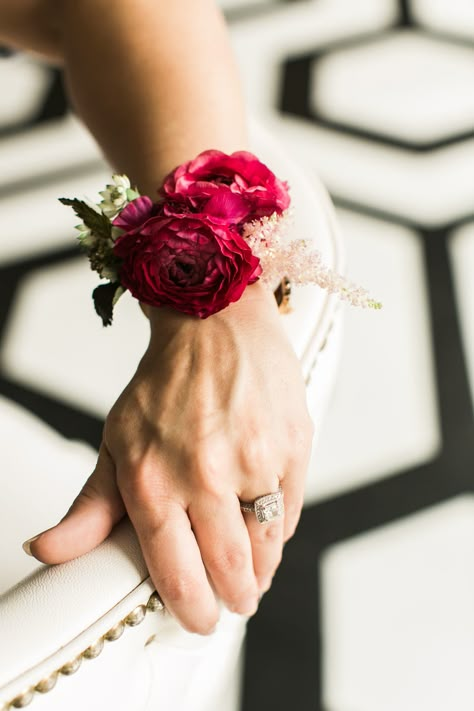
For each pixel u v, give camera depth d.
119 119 0.61
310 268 0.55
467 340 1.12
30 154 1.36
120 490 0.53
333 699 0.84
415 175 1.32
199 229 0.53
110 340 1.11
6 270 1.21
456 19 1.62
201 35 0.61
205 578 0.52
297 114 1.42
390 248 1.22
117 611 0.49
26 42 0.66
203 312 0.54
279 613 0.89
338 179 1.31
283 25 1.61
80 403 1.05
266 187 0.55
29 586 0.50
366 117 1.42
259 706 0.84
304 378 0.58
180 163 0.59
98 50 0.61
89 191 1.27
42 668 0.47
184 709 0.57
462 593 0.90
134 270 0.53
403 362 1.10
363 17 1.62
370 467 1.00
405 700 0.84
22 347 1.11
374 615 0.89
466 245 1.22
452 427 1.04
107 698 0.51
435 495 0.98
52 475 0.65
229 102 0.61
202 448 0.52
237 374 0.54
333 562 0.93
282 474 0.54
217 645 0.57
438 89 1.46
